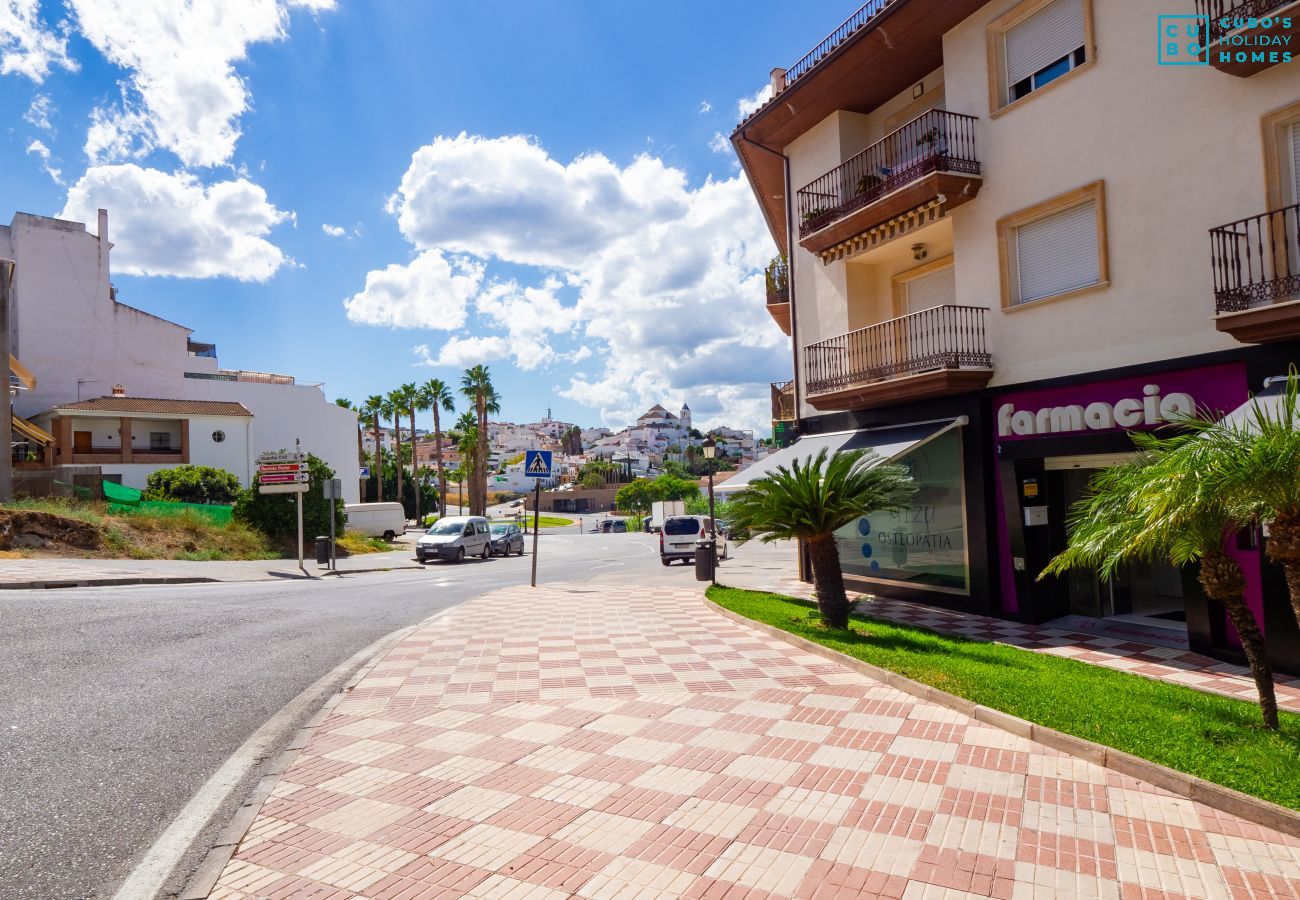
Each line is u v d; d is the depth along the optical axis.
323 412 53.53
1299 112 7.93
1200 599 8.69
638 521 73.25
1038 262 11.00
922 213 12.37
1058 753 5.05
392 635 10.15
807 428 16.22
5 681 6.72
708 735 5.52
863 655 7.76
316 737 5.60
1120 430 9.66
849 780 4.61
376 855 3.72
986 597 11.66
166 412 39.72
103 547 20.34
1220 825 3.95
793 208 16.80
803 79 14.57
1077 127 10.27
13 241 42.31
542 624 10.79
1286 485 4.67
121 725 5.71
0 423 24.11
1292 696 6.85
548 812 4.21
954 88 12.28
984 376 11.50
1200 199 8.80
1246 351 8.27
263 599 13.59
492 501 123.94
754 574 20.36
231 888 3.41
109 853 3.74
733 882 3.42
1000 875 3.46
